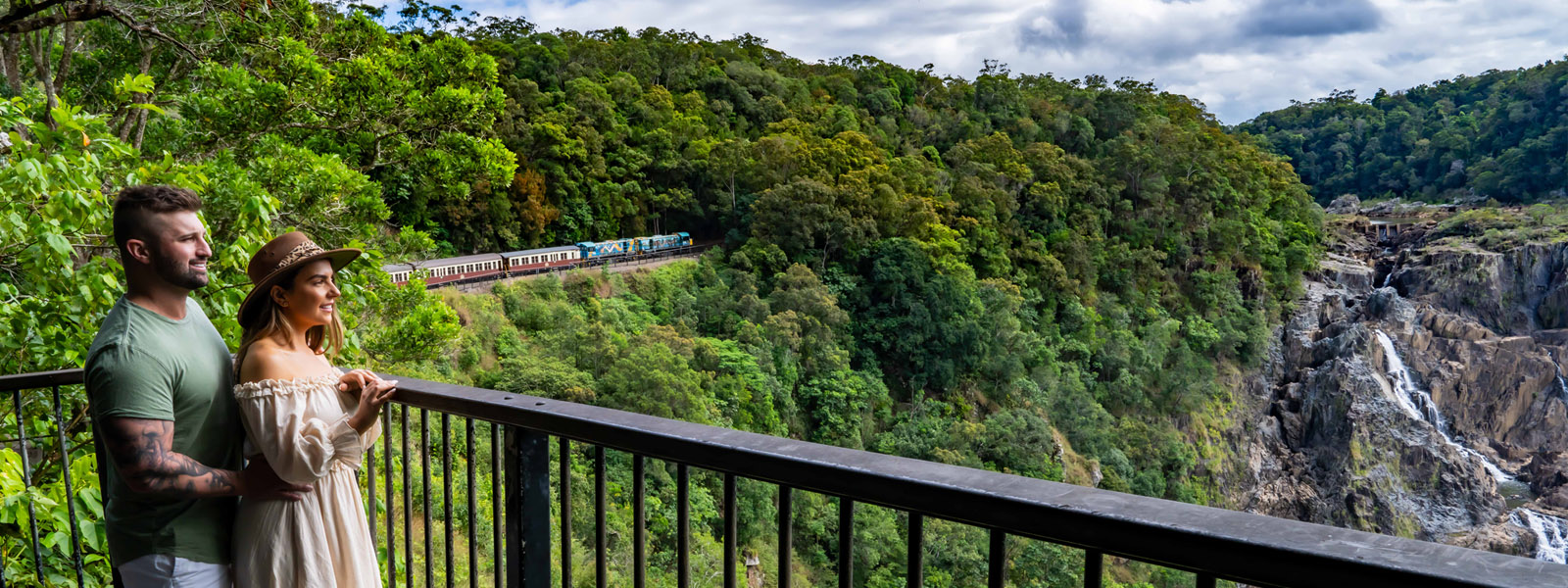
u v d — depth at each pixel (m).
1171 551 0.78
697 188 53.22
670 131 54.56
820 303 39.75
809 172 51.25
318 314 1.70
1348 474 47.53
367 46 11.88
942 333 43.12
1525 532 42.81
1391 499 46.72
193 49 9.48
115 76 11.24
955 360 43.62
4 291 4.05
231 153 9.75
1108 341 50.16
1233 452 49.69
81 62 11.41
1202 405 50.00
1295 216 66.62
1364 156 107.94
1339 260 65.31
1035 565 23.59
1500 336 55.25
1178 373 49.97
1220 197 62.19
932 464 1.00
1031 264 54.47
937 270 47.28
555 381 26.25
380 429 1.88
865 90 78.94
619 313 36.03
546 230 45.25
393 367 10.05
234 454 1.68
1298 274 60.19
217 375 1.64
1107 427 43.22
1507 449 51.00
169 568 1.62
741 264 43.69
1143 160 63.41
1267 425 51.25
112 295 4.11
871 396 38.75
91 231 4.65
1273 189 68.69
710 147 53.25
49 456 4.16
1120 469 40.94
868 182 50.91
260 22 10.02
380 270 8.93
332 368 1.77
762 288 43.22
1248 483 49.06
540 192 44.62
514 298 32.97
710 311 39.03
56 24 7.52
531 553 1.59
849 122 67.31
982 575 22.38
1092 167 63.12
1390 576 0.66
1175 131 66.00
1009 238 55.38
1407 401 50.59
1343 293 59.59
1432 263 59.72
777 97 68.50
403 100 10.97
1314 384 51.09
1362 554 0.68
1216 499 47.25
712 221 52.84
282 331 1.69
